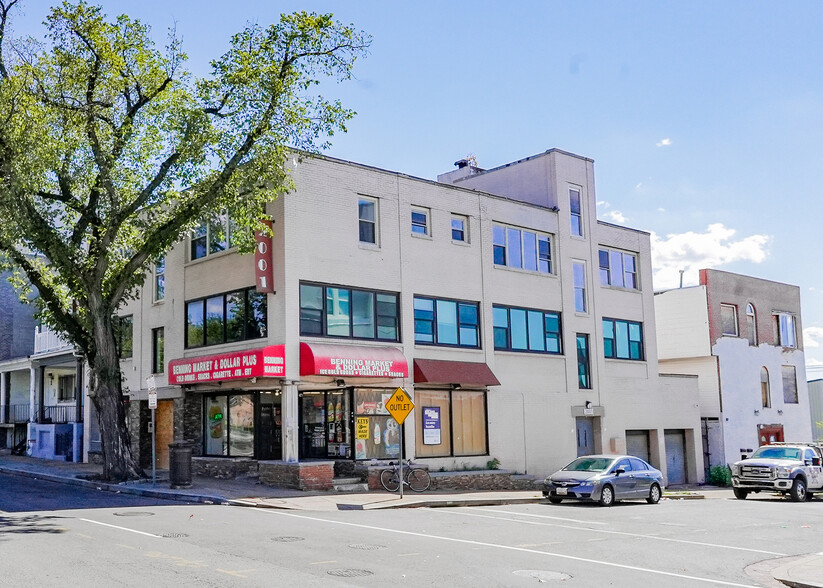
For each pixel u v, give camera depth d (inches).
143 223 957.2
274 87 872.3
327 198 1001.5
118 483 922.1
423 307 1091.9
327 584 389.7
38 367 1533.0
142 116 938.7
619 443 1322.6
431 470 1057.5
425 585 397.7
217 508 733.9
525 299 1226.0
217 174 906.7
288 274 947.3
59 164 900.6
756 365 1659.7
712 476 1514.5
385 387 1032.2
